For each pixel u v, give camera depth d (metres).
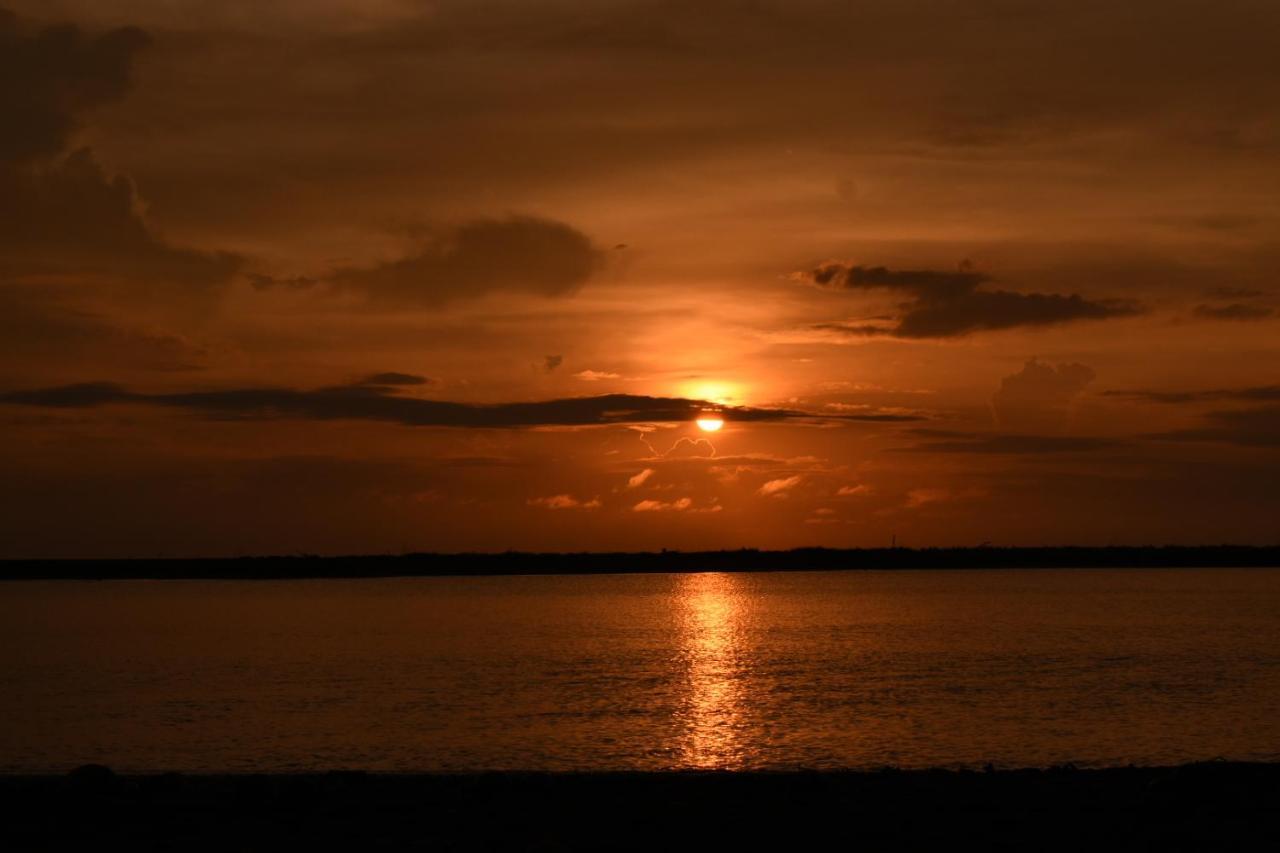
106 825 27.56
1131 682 74.62
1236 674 79.12
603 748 50.81
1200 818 27.11
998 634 122.56
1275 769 30.69
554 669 89.88
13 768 47.25
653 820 27.78
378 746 51.84
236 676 85.19
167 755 50.00
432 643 119.06
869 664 90.31
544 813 28.55
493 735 55.03
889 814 28.08
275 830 27.00
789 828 26.91
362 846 25.58
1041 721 57.53
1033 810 28.22
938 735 53.31
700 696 70.69
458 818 28.09
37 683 80.50
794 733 54.53
